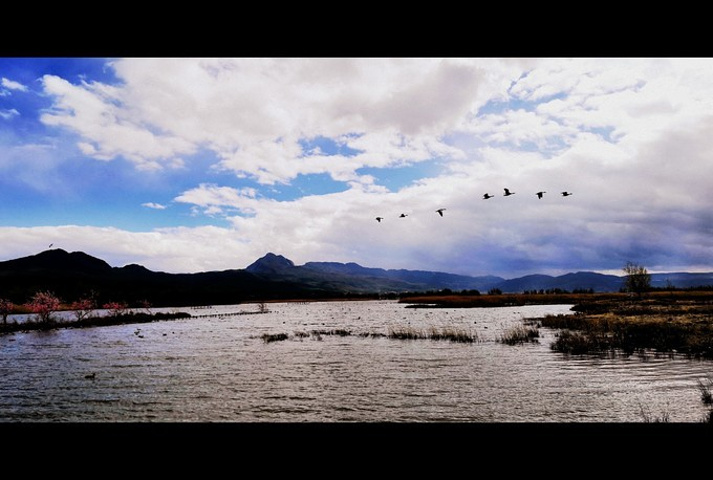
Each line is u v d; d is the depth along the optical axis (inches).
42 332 1556.3
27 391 577.6
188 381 634.2
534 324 1502.2
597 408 451.8
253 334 1454.2
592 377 601.9
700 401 463.5
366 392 549.6
